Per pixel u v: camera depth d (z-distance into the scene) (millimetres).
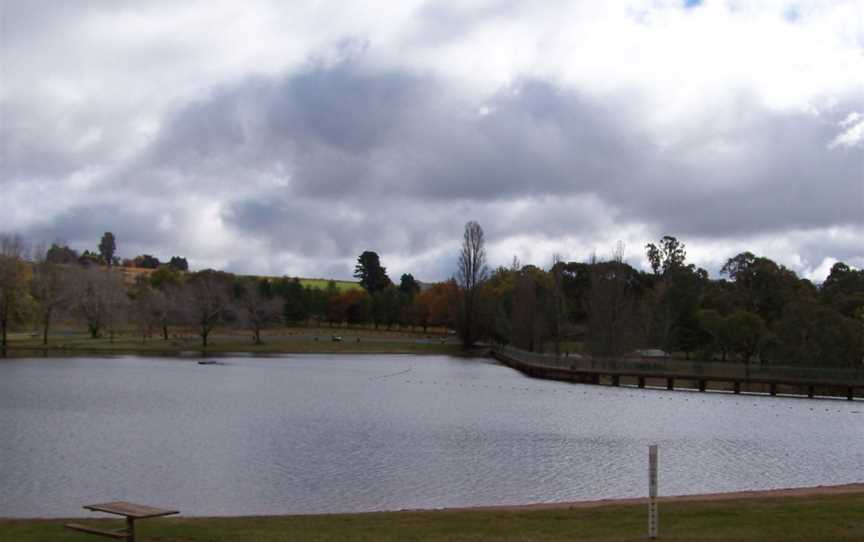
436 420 53031
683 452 41000
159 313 148375
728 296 124188
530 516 21703
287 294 195250
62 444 40812
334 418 53344
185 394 69062
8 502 28141
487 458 37906
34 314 125500
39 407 57812
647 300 121250
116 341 145125
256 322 153625
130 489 30438
